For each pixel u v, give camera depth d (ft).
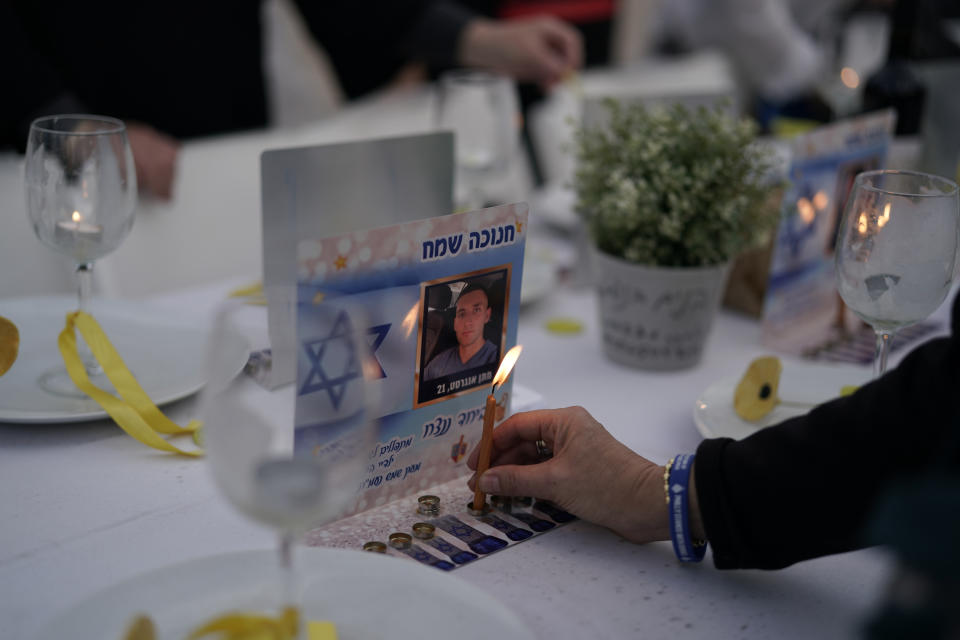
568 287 4.86
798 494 2.30
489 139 4.97
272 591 2.14
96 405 3.15
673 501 2.44
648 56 10.44
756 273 4.44
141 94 7.60
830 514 2.28
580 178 3.84
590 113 4.13
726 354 4.08
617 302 3.79
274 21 10.01
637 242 3.65
